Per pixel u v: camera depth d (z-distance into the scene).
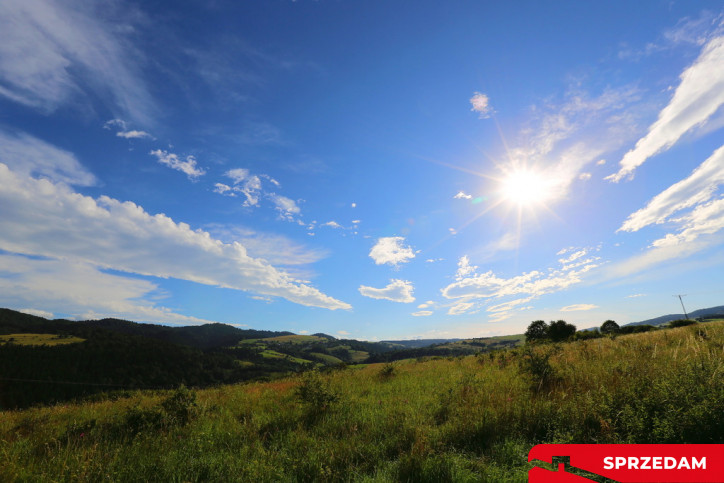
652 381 5.27
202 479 4.65
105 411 10.26
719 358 6.11
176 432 6.84
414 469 4.30
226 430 6.86
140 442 6.21
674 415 4.32
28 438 6.70
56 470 4.82
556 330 47.59
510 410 5.83
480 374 11.19
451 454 4.65
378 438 5.83
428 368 16.55
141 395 14.38
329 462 4.85
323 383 8.90
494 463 4.36
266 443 6.11
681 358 7.11
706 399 4.36
